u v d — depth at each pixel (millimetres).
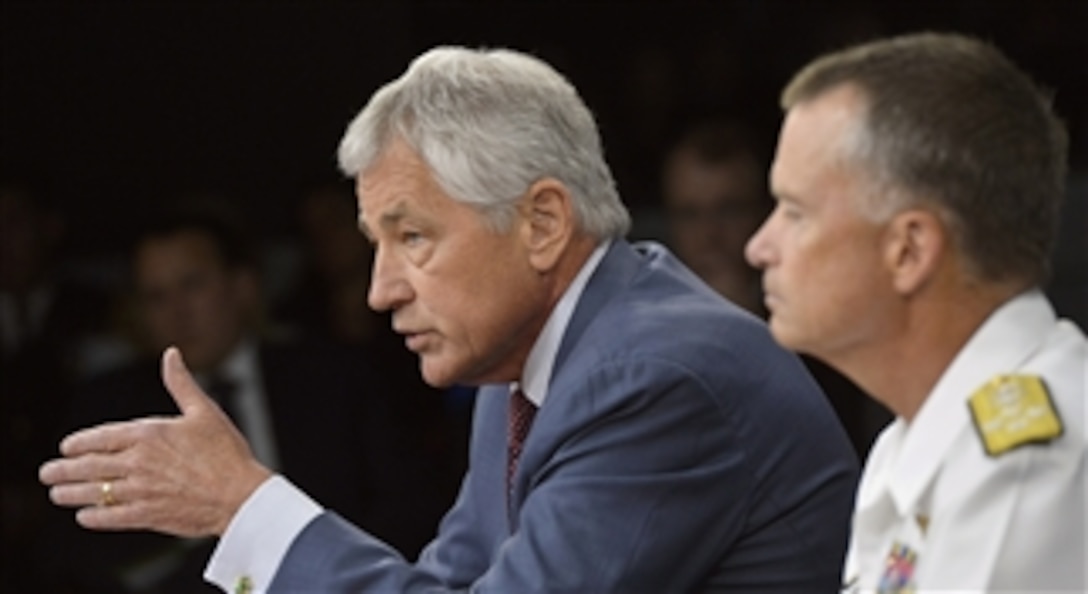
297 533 6918
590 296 7207
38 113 16016
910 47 5516
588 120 7270
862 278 5461
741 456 6863
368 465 12492
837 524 7102
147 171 16047
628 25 15680
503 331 7082
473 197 6906
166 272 12414
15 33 15969
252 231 13992
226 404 12406
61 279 15047
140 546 11977
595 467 6758
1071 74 15047
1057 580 5297
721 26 15695
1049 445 5316
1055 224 5535
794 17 15602
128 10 16000
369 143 7035
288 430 12461
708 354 6934
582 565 6637
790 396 7051
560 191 7043
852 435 11641
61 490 7004
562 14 15656
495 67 7109
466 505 7977
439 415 13789
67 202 16016
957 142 5320
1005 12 15203
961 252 5391
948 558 5352
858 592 5750
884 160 5363
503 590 6688
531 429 7062
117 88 16031
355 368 12609
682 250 12203
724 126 12375
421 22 15633
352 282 14047
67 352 14086
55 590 12133
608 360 6914
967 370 5480
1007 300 5500
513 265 7016
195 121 16000
